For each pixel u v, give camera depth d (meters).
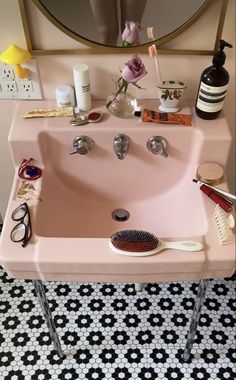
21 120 1.10
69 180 1.19
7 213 0.96
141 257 0.87
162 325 1.51
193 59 1.08
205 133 1.05
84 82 1.06
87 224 1.14
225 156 1.08
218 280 1.62
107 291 1.60
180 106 1.13
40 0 0.95
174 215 1.11
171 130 1.06
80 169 1.16
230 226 0.92
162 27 1.00
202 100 1.04
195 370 1.40
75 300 1.58
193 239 0.91
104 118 1.10
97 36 1.02
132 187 1.20
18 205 0.98
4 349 1.45
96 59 1.08
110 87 1.15
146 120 1.08
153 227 1.12
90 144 1.09
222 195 1.00
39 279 0.96
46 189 1.08
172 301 1.57
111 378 1.38
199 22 1.00
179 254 0.88
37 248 0.89
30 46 1.05
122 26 1.00
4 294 1.60
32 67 1.09
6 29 1.03
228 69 1.11
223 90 1.01
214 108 1.05
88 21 0.99
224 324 1.51
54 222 1.06
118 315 1.54
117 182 1.19
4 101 1.19
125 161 1.14
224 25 1.01
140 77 0.99
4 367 1.41
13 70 1.10
